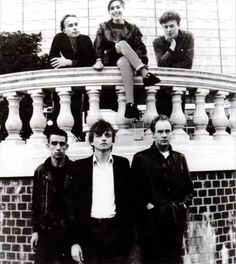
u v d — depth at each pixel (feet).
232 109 18.71
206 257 16.01
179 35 18.53
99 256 11.99
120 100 15.84
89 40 18.38
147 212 12.83
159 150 13.09
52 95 18.48
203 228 16.06
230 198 17.13
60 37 18.13
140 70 14.80
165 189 12.78
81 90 17.01
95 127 12.09
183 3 52.80
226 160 16.84
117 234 12.05
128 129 16.05
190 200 13.17
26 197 15.74
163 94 17.65
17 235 15.78
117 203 12.01
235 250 17.03
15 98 16.62
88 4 52.06
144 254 13.10
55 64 17.40
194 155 15.99
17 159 15.78
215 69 53.21
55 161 12.91
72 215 12.68
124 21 18.28
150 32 51.42
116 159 12.38
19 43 39.86
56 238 12.78
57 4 52.19
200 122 16.96
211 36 53.42
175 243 12.89
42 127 16.21
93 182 12.15
